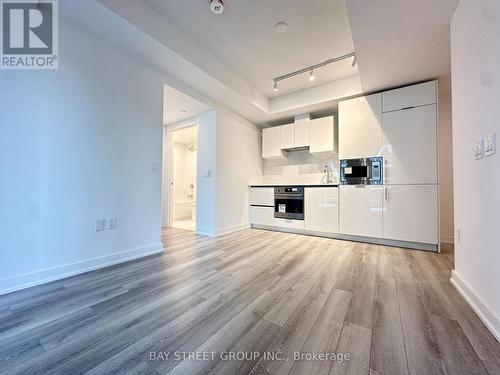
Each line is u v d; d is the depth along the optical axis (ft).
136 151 7.81
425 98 8.71
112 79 7.11
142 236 8.01
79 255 6.36
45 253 5.73
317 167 13.82
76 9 5.69
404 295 5.00
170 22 7.15
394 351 3.26
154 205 8.41
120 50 7.30
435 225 8.46
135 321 4.03
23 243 5.37
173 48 7.29
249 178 14.24
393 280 5.84
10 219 5.20
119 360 3.11
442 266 6.89
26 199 5.43
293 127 13.37
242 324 3.94
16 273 5.27
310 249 8.93
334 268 6.76
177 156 20.27
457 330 3.75
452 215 9.92
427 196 8.61
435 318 4.10
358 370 2.91
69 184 6.18
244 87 10.84
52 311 4.35
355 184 10.12
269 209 13.28
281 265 7.04
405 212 9.00
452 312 4.30
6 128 5.15
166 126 14.28
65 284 5.60
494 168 3.75
